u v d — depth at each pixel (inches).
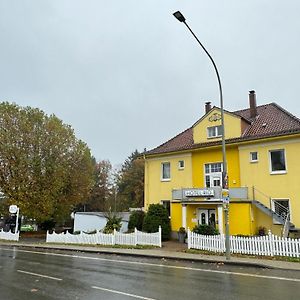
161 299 296.7
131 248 794.8
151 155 1155.3
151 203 1122.0
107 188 2677.2
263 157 890.7
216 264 550.3
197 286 355.9
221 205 880.3
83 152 1556.3
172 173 1099.3
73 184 1497.3
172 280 392.8
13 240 1179.3
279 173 854.5
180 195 973.8
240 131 953.5
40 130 1423.5
